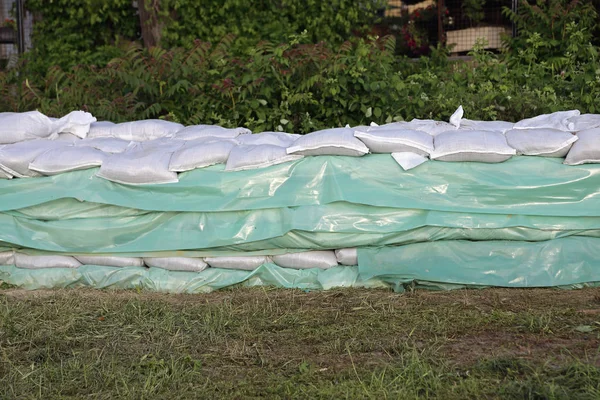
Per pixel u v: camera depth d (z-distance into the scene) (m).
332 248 5.28
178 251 5.37
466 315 4.55
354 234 5.20
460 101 7.72
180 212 5.35
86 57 11.08
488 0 10.88
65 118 6.00
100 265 5.48
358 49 7.98
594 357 3.86
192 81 8.05
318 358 4.02
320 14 10.68
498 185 5.09
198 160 5.29
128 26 11.40
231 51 10.00
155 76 8.05
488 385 3.57
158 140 5.81
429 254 5.18
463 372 3.76
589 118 5.39
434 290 5.16
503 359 3.80
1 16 11.65
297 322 4.55
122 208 5.40
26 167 5.46
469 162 5.15
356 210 5.20
